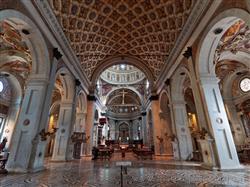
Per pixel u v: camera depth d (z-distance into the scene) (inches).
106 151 467.8
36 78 262.8
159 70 522.0
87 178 171.9
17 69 484.7
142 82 931.3
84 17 345.4
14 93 549.6
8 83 539.8
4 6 173.9
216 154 224.7
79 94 475.5
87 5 324.2
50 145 627.5
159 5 327.3
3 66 440.8
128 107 1373.0
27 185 140.2
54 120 684.7
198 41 269.9
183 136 401.4
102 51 512.4
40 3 226.8
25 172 206.5
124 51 546.0
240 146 454.3
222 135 231.8
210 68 265.9
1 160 236.5
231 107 521.3
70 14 309.0
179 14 305.9
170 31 359.3
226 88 533.0
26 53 349.7
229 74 511.2
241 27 274.8
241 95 503.5
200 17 251.9
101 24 395.5
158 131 541.3
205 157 247.3
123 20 397.4
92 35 413.4
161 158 454.9
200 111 262.2
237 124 501.4
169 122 541.3
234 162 218.1
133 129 1320.1
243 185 133.3
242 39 310.8
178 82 418.6
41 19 242.1
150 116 784.9
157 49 455.2
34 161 220.8
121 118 1349.7
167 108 555.5
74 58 397.1
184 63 337.4
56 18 274.5
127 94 1197.1
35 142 227.6
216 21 215.9
